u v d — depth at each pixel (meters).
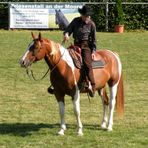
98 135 11.97
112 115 12.79
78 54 11.86
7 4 38.06
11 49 27.58
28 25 37.72
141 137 11.83
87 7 11.86
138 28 38.88
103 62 12.38
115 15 38.09
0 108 14.94
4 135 11.92
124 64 23.23
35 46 11.33
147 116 14.03
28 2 37.50
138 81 19.41
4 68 21.86
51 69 11.59
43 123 13.17
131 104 15.58
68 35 12.00
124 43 30.84
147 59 24.83
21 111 14.56
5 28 38.47
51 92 12.03
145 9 38.59
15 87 18.09
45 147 10.96
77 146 11.03
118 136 11.90
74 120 13.51
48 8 37.56
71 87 11.61
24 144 11.18
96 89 12.30
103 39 32.66
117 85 12.84
